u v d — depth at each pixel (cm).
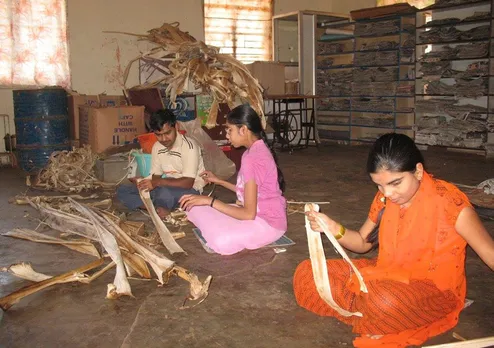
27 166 660
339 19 991
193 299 257
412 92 866
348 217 429
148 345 215
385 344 198
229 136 307
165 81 717
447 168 676
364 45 927
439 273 191
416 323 193
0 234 378
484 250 179
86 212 334
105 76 839
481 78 777
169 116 380
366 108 929
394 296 187
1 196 516
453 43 833
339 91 967
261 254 327
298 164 720
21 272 268
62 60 799
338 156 799
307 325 230
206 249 335
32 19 767
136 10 853
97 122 599
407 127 885
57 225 358
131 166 488
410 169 173
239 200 318
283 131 865
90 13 816
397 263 196
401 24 864
